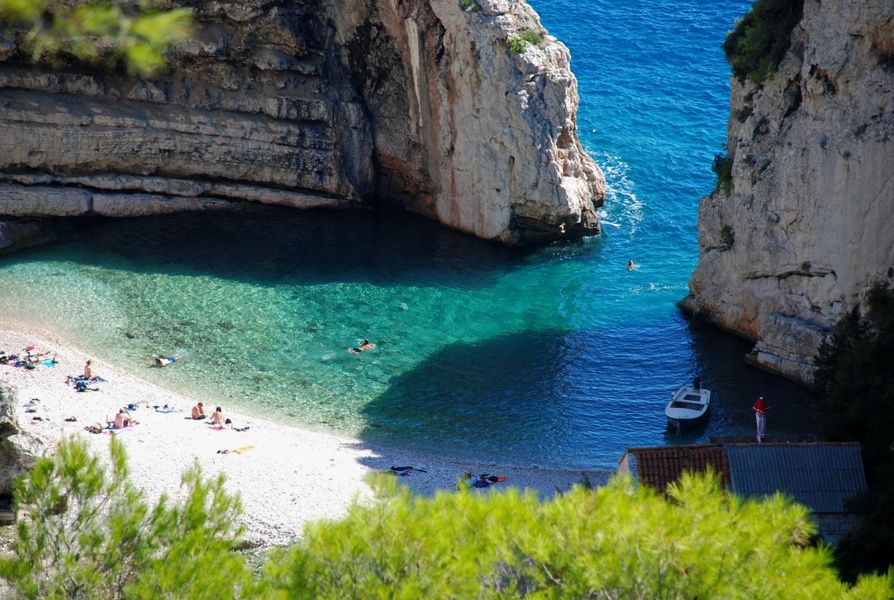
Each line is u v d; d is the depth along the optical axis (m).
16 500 25.36
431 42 72.25
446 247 73.81
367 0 73.25
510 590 21.28
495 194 72.94
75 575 24.23
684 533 20.67
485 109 71.62
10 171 71.69
